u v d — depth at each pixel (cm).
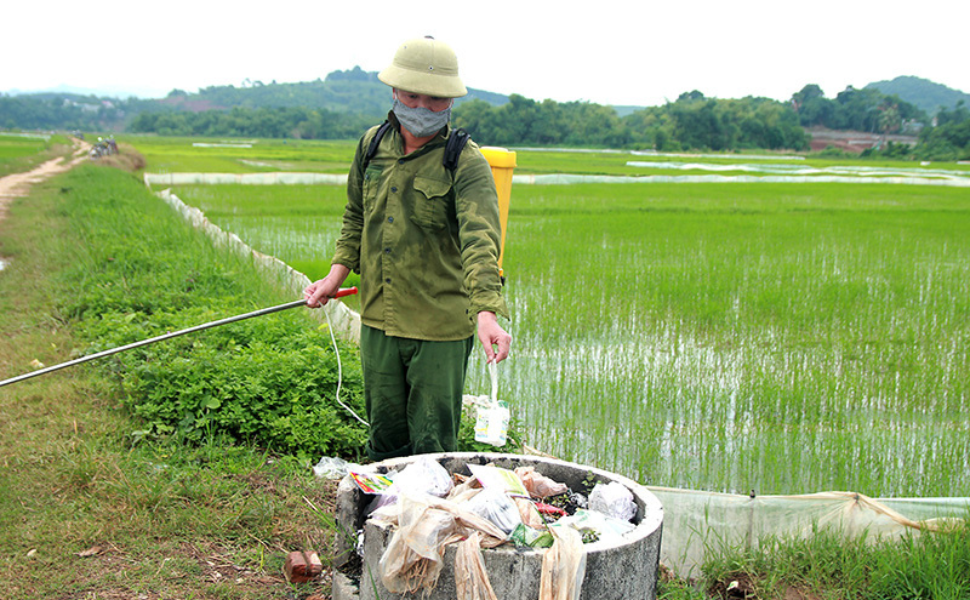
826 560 369
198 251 1037
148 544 348
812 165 7588
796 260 1359
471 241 314
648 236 1642
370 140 357
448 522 244
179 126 17100
